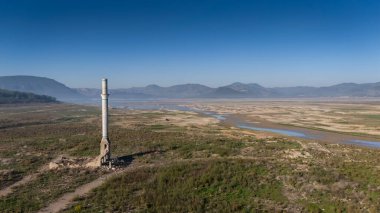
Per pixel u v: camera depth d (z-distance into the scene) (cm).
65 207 3366
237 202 3494
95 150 5997
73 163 4919
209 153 5653
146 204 3416
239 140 7050
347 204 3325
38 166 4950
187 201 3484
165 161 5156
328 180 3869
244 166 4425
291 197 3559
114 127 10244
